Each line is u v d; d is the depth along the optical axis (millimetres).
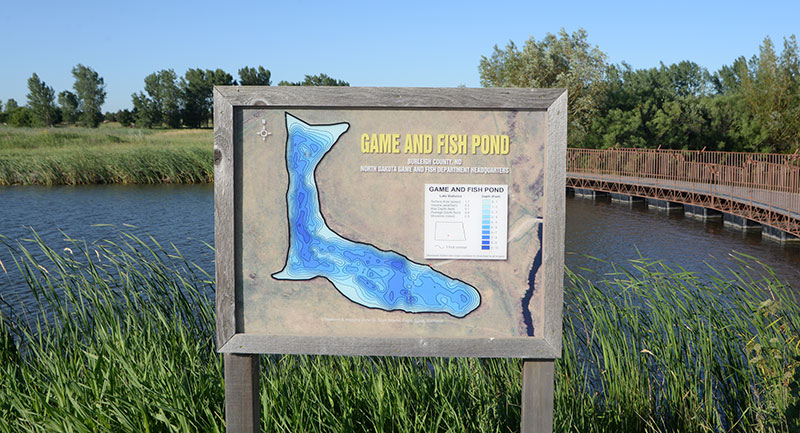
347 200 2545
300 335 2555
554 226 2494
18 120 84062
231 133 2518
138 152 34062
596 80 38094
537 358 2564
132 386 3107
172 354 3545
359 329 2572
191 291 4551
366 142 2523
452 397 3381
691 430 3748
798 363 3064
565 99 2451
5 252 13883
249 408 2633
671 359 4066
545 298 2516
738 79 61094
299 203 2553
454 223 2533
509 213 2527
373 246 2549
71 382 3117
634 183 24062
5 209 22109
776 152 31281
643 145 36781
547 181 2490
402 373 3559
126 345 3660
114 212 21469
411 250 2543
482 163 2514
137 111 89062
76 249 13797
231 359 2613
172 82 86750
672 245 15375
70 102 86125
